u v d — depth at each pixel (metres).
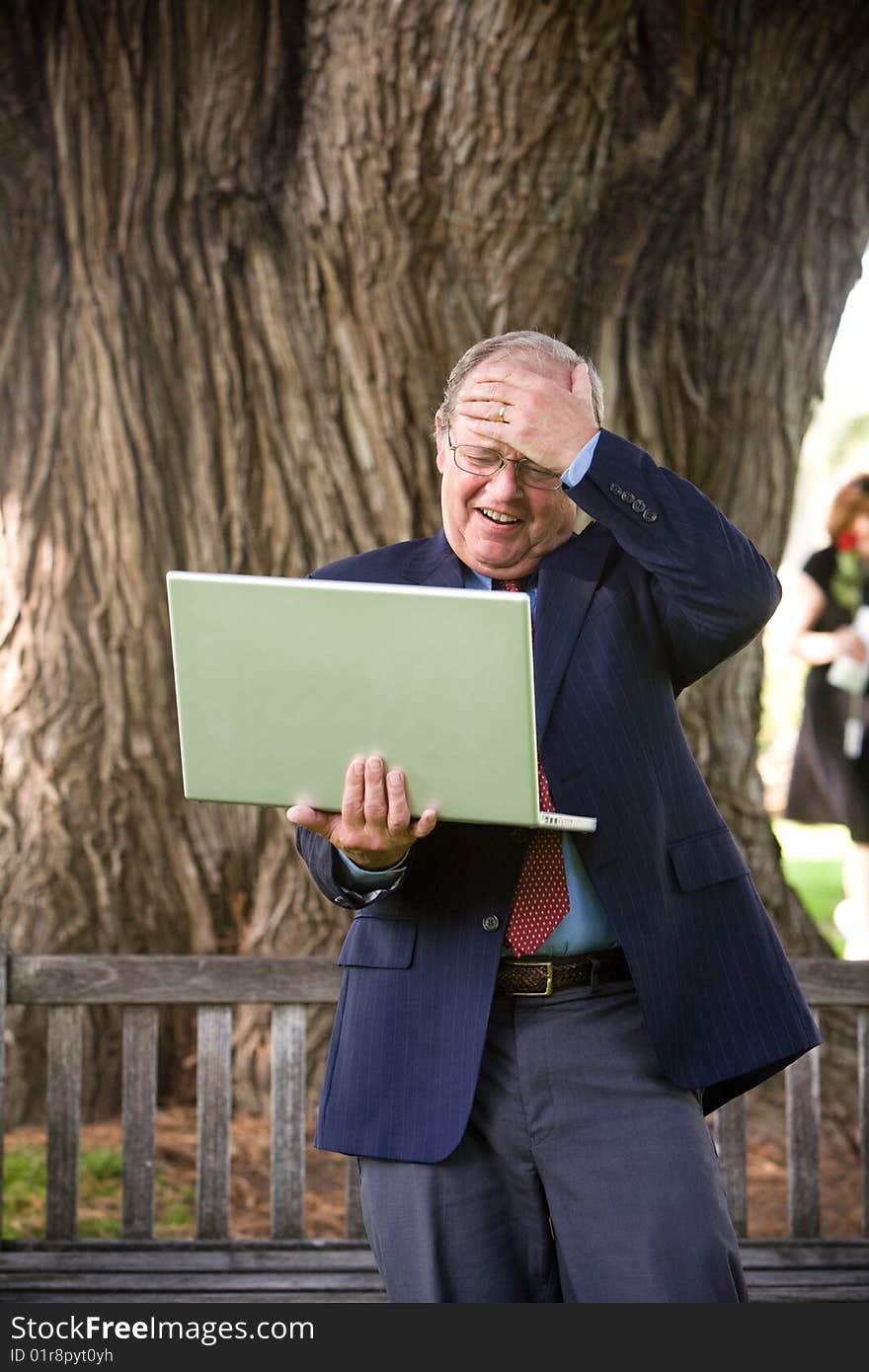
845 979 4.11
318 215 5.93
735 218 6.06
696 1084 2.54
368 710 2.35
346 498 6.14
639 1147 2.52
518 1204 2.63
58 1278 3.81
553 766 2.57
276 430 6.18
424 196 5.71
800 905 6.52
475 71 5.37
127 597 6.23
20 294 6.32
